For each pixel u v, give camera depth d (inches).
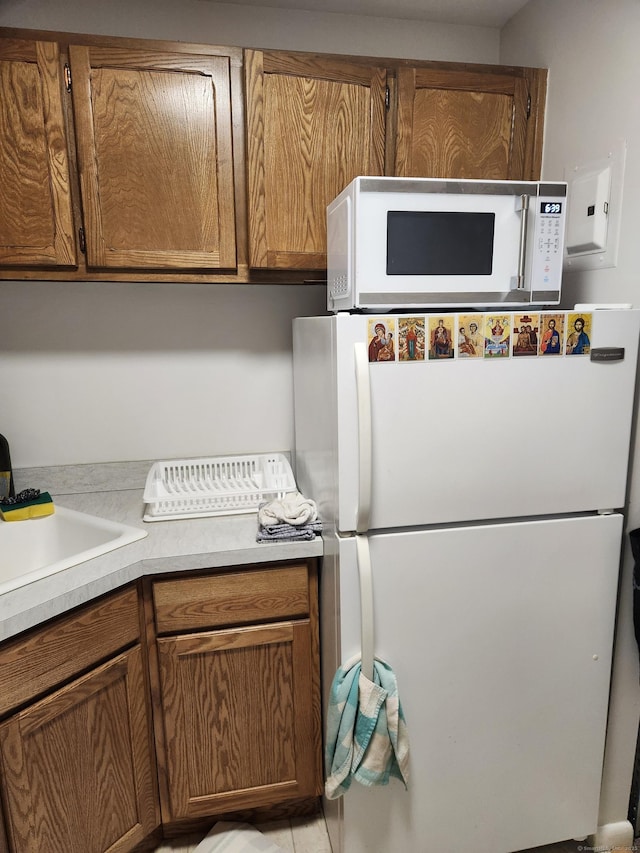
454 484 49.5
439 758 54.4
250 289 73.9
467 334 47.4
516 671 54.1
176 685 56.8
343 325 45.8
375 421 47.4
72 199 57.0
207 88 56.9
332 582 52.5
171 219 58.7
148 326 72.1
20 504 63.4
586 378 49.9
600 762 58.2
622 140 52.3
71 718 49.1
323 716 61.2
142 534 57.4
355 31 70.6
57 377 70.9
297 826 64.3
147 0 65.3
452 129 62.8
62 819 49.6
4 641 43.5
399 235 48.4
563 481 51.4
